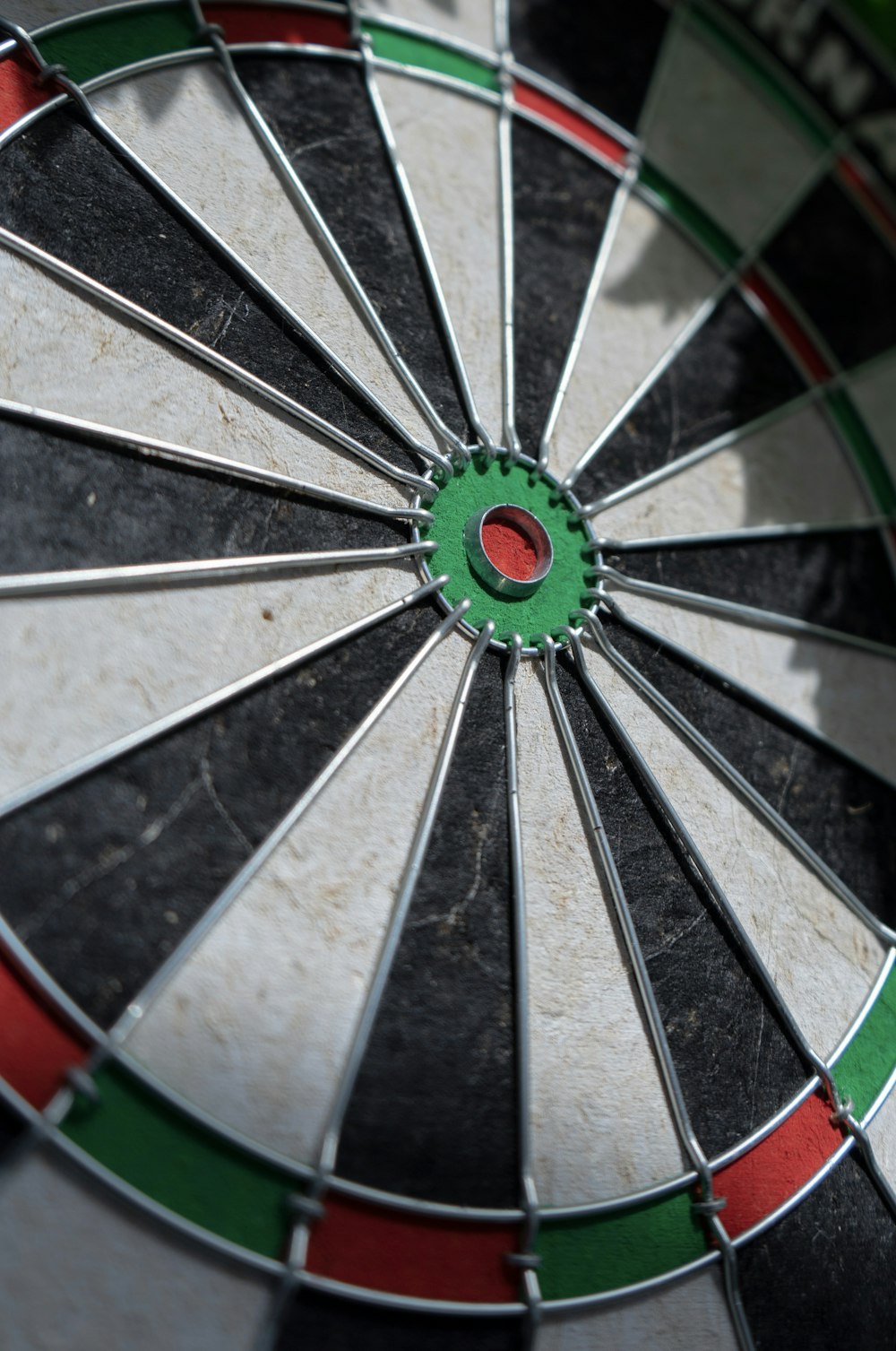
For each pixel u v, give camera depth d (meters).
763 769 0.36
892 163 0.42
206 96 0.35
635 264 0.39
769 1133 0.33
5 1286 0.28
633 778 0.34
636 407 0.38
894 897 0.36
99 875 0.30
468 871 0.32
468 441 0.35
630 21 0.41
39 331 0.32
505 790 0.33
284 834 0.31
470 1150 0.31
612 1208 0.31
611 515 0.36
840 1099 0.34
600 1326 0.31
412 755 0.33
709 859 0.34
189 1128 0.30
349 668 0.33
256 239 0.35
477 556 0.34
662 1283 0.31
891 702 0.38
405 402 0.35
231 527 0.33
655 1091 0.32
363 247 0.36
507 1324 0.30
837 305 0.41
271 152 0.35
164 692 0.31
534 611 0.35
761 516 0.38
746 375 0.39
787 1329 0.32
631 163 0.40
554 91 0.39
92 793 0.30
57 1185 0.29
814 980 0.35
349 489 0.34
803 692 0.37
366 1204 0.30
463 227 0.37
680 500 0.37
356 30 0.37
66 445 0.32
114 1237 0.29
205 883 0.31
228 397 0.33
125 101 0.34
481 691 0.34
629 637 0.35
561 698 0.34
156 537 0.32
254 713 0.32
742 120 0.42
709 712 0.36
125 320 0.33
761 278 0.40
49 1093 0.29
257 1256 0.29
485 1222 0.31
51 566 0.31
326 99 0.37
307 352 0.34
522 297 0.37
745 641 0.37
